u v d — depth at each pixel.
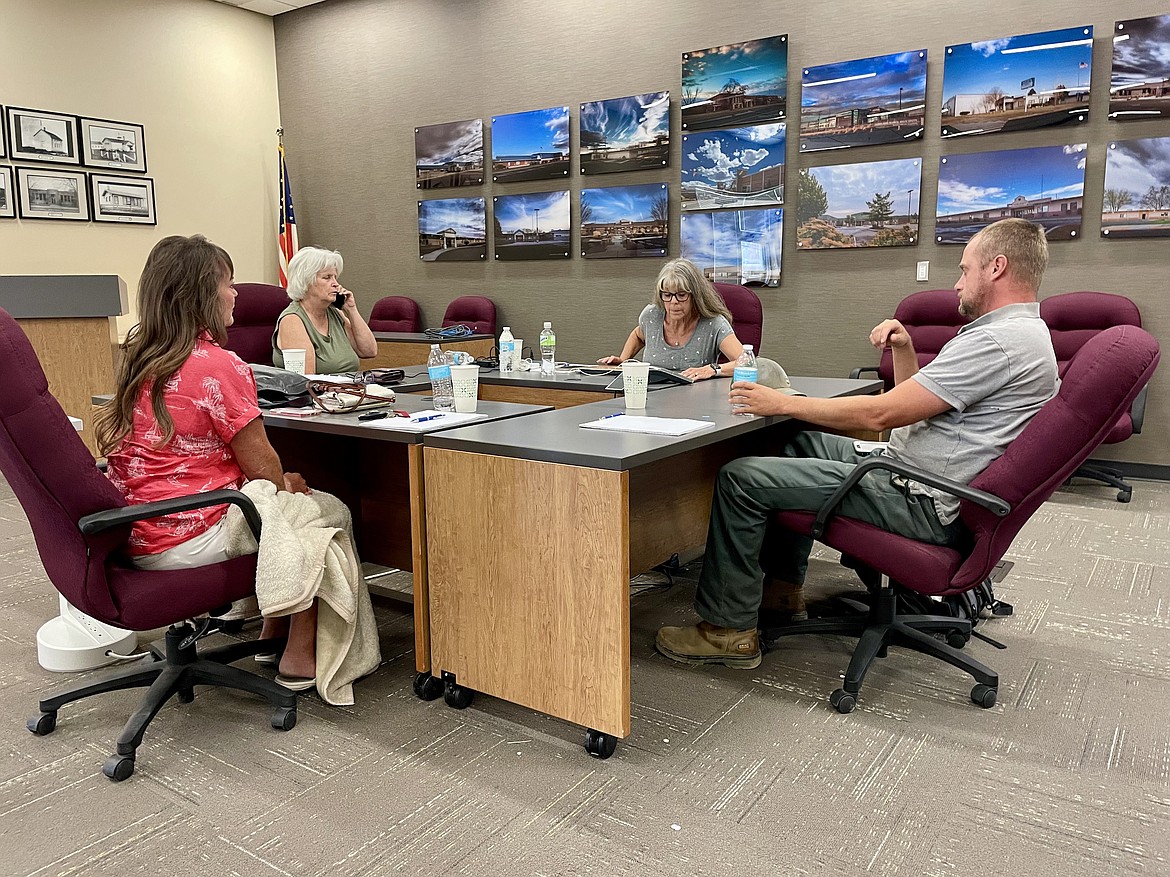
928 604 2.63
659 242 5.60
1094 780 1.78
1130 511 3.95
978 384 1.96
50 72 5.70
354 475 2.96
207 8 6.65
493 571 1.97
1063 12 4.29
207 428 1.95
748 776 1.80
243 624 2.65
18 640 2.56
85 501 1.66
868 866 1.51
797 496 2.17
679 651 2.39
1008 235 2.03
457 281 6.61
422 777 1.80
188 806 1.70
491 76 6.17
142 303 1.93
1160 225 4.20
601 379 3.38
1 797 1.73
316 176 7.21
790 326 5.28
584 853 1.55
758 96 5.12
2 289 4.73
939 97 4.65
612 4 5.58
